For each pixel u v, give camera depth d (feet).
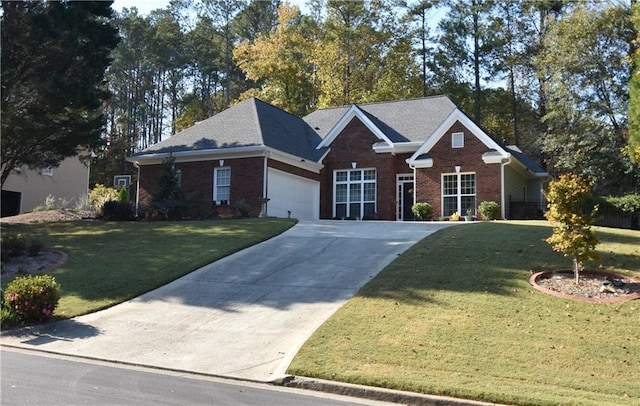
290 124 99.66
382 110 101.30
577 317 32.86
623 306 34.27
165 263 49.29
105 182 154.61
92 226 70.74
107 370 27.32
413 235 58.65
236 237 58.44
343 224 69.97
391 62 146.82
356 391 24.77
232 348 30.71
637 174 101.14
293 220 71.41
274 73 147.33
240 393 24.06
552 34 113.70
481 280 39.78
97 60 74.13
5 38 66.95
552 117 113.91
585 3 108.47
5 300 36.37
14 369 26.71
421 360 27.68
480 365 27.04
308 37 153.28
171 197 78.28
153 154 88.94
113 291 42.16
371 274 43.37
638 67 56.08
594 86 106.11
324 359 27.99
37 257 53.67
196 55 199.82
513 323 32.17
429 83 160.25
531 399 22.89
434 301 35.99
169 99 209.97
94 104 71.77
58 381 24.72
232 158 83.25
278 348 30.32
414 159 84.64
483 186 80.02
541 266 42.83
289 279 43.65
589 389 24.41
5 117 65.51
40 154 72.84
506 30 150.71
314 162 89.56
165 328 34.60
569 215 39.04
